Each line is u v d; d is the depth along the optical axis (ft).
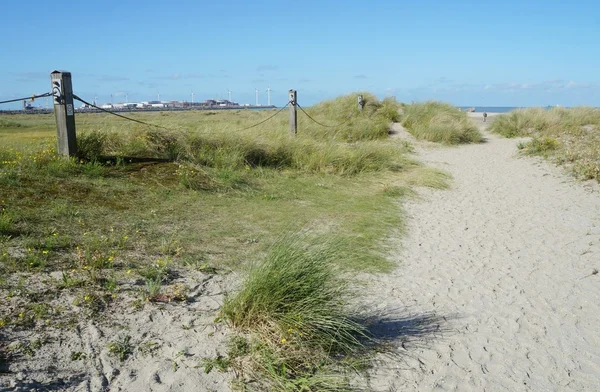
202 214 22.85
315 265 13.50
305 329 12.21
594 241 22.43
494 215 26.94
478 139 57.82
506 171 40.22
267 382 10.83
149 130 33.37
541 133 59.06
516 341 13.64
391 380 11.44
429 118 62.03
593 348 13.48
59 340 11.24
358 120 60.08
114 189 24.20
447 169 40.78
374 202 28.22
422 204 29.07
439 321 14.47
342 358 12.10
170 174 28.35
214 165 31.91
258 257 17.83
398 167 38.99
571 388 11.66
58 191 22.13
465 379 11.74
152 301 13.62
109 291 13.70
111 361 10.89
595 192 32.01
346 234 21.62
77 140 28.40
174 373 10.76
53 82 25.85
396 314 14.75
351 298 14.87
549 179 36.50
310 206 26.45
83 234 17.71
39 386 9.71
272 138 38.17
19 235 16.57
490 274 18.38
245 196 27.14
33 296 12.76
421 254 20.24
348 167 36.35
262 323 12.51
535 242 22.31
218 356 11.49
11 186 21.39
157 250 17.44
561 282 17.85
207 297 14.35
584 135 52.85
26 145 28.86
